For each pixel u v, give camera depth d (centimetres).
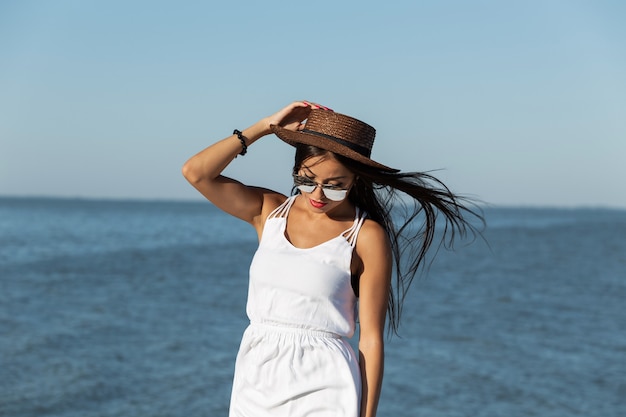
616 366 1711
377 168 261
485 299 2886
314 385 260
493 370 1638
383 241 270
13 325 2094
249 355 273
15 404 1295
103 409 1292
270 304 266
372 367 262
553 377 1586
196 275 3600
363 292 268
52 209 19625
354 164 259
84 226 9044
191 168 275
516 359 1766
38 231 7462
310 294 261
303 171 261
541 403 1374
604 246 6334
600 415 1308
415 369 1631
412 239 286
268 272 267
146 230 8469
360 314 268
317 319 262
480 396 1416
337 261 264
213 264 4175
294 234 274
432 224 280
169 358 1714
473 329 2173
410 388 1463
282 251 268
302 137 255
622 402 1398
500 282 3522
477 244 6347
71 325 2130
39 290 2900
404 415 1280
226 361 1698
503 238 7262
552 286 3391
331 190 259
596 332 2178
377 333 265
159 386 1455
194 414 1276
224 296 2873
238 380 275
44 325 2111
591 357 1809
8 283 3081
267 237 274
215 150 275
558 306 2731
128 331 2059
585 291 3216
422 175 270
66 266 3856
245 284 3284
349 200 280
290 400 262
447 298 2883
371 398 260
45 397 1346
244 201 283
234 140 274
